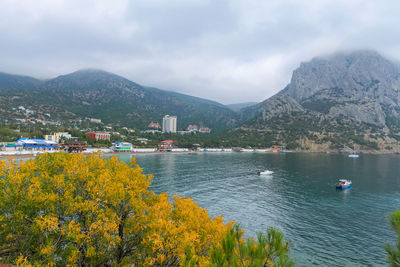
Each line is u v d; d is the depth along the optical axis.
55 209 18.14
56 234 18.16
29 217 18.38
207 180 98.44
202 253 16.62
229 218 55.72
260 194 78.75
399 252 8.59
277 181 101.06
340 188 87.50
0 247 18.14
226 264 8.06
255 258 8.23
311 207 65.50
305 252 40.81
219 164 153.62
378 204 68.81
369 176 116.88
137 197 20.16
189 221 18.52
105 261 18.88
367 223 54.09
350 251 41.38
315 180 104.50
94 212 17.39
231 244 8.42
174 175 107.06
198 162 161.88
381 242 44.81
